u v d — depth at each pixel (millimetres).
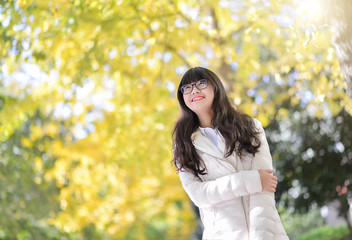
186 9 5793
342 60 3479
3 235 9836
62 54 6344
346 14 3348
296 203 8844
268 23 5656
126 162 8859
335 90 6715
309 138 8680
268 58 9070
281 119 8945
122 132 8172
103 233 13266
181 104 2994
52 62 5961
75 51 6359
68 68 6469
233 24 7211
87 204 9969
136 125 8250
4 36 5418
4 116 8070
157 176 10492
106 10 5137
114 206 10898
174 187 12406
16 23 5320
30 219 10109
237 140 2754
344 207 9617
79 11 5457
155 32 5930
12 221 9586
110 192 11102
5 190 9430
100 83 7609
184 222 17375
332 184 8570
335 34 3479
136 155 8539
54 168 9406
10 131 8203
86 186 9781
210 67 7395
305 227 14234
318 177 8609
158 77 7340
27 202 9812
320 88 5727
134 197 11523
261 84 8953
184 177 2822
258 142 2756
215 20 7176
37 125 9055
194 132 2902
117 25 5844
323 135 8578
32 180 9789
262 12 5594
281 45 7078
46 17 5594
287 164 8812
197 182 2748
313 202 8773
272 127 8922
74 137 9875
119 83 7180
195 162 2797
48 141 9320
